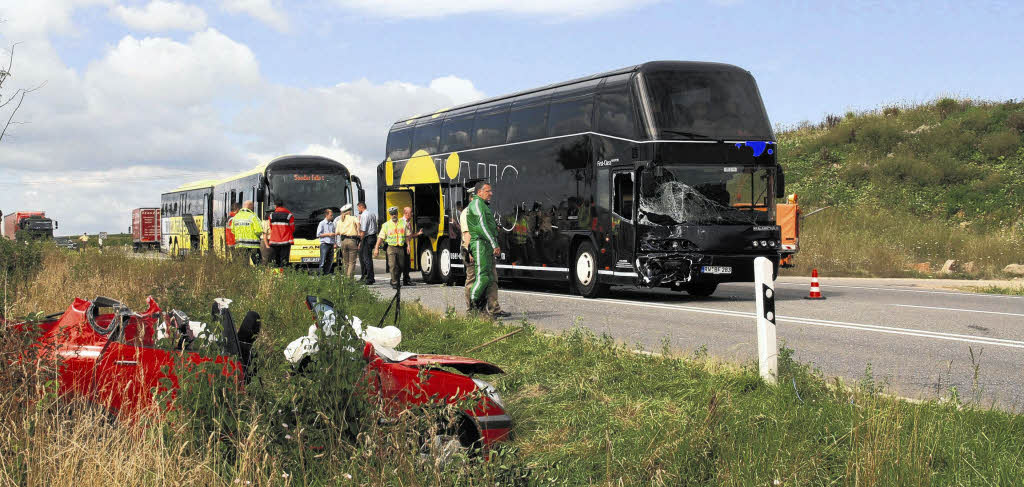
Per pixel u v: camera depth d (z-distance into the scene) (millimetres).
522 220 20125
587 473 5414
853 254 29234
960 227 33906
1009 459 5172
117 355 5805
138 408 5406
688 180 16766
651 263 16594
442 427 5586
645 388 7547
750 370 7871
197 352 5430
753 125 17219
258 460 4625
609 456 5164
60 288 13594
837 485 4938
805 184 41344
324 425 4992
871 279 25500
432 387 5781
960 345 10898
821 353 10266
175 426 4879
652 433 5879
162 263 16625
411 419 5094
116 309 6430
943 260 29062
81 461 4562
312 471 4789
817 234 32312
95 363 5793
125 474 4430
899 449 5047
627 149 17094
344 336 5254
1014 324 13141
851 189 39719
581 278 18531
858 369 9133
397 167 25188
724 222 16875
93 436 4871
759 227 16969
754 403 6621
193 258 16594
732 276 16844
